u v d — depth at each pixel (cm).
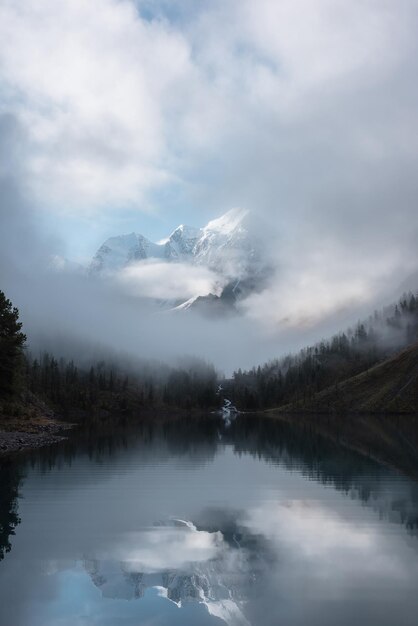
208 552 2762
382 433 11900
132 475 5319
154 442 9494
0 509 3759
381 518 3456
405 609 2052
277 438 10538
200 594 2192
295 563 2584
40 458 6631
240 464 6203
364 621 1950
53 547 2864
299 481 4934
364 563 2577
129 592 2241
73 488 4562
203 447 8488
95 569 2514
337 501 4003
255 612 2039
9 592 2230
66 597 2170
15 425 10875
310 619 1962
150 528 3256
